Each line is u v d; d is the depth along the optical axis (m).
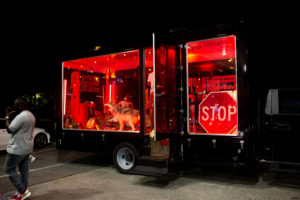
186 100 5.14
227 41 5.00
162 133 4.69
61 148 6.61
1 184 4.91
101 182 4.99
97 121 6.65
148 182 4.95
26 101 4.21
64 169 6.11
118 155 5.70
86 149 6.24
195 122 5.42
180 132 5.12
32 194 4.31
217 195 4.15
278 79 4.71
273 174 5.32
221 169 5.79
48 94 16.86
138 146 5.51
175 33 5.22
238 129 4.49
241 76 4.48
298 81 4.57
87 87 7.11
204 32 4.90
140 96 5.60
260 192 4.25
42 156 7.85
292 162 4.57
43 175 5.54
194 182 4.89
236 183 4.77
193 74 6.24
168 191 4.39
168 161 5.14
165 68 4.89
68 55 6.62
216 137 4.71
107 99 6.85
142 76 5.60
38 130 9.51
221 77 5.97
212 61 6.08
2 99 15.62
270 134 4.75
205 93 5.48
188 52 5.70
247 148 4.43
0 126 8.32
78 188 4.62
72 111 6.81
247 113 4.43
